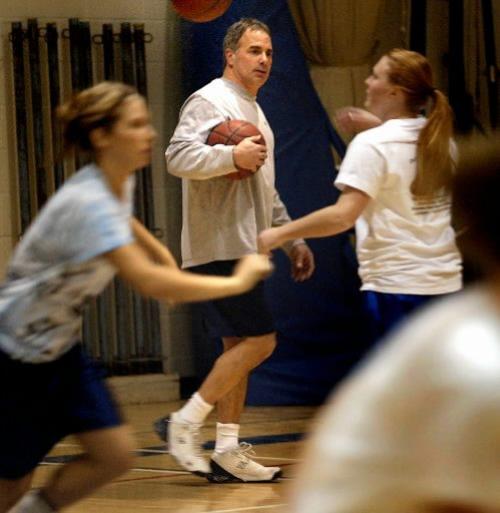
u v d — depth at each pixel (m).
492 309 2.69
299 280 12.27
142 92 19.36
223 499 10.78
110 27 19.25
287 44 18.70
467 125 19.83
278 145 18.48
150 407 18.70
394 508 2.58
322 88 20.36
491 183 2.85
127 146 6.97
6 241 19.12
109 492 11.23
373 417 2.63
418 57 9.75
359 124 10.65
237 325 11.33
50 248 6.68
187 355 19.95
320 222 9.49
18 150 18.91
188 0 13.56
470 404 2.55
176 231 19.78
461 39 20.17
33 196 19.08
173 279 6.47
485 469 2.53
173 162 11.47
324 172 18.66
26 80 19.08
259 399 18.38
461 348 2.61
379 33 20.83
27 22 18.98
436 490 2.55
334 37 20.16
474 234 2.85
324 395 18.36
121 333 19.28
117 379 19.16
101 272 6.78
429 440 2.57
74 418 7.07
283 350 18.50
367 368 2.74
